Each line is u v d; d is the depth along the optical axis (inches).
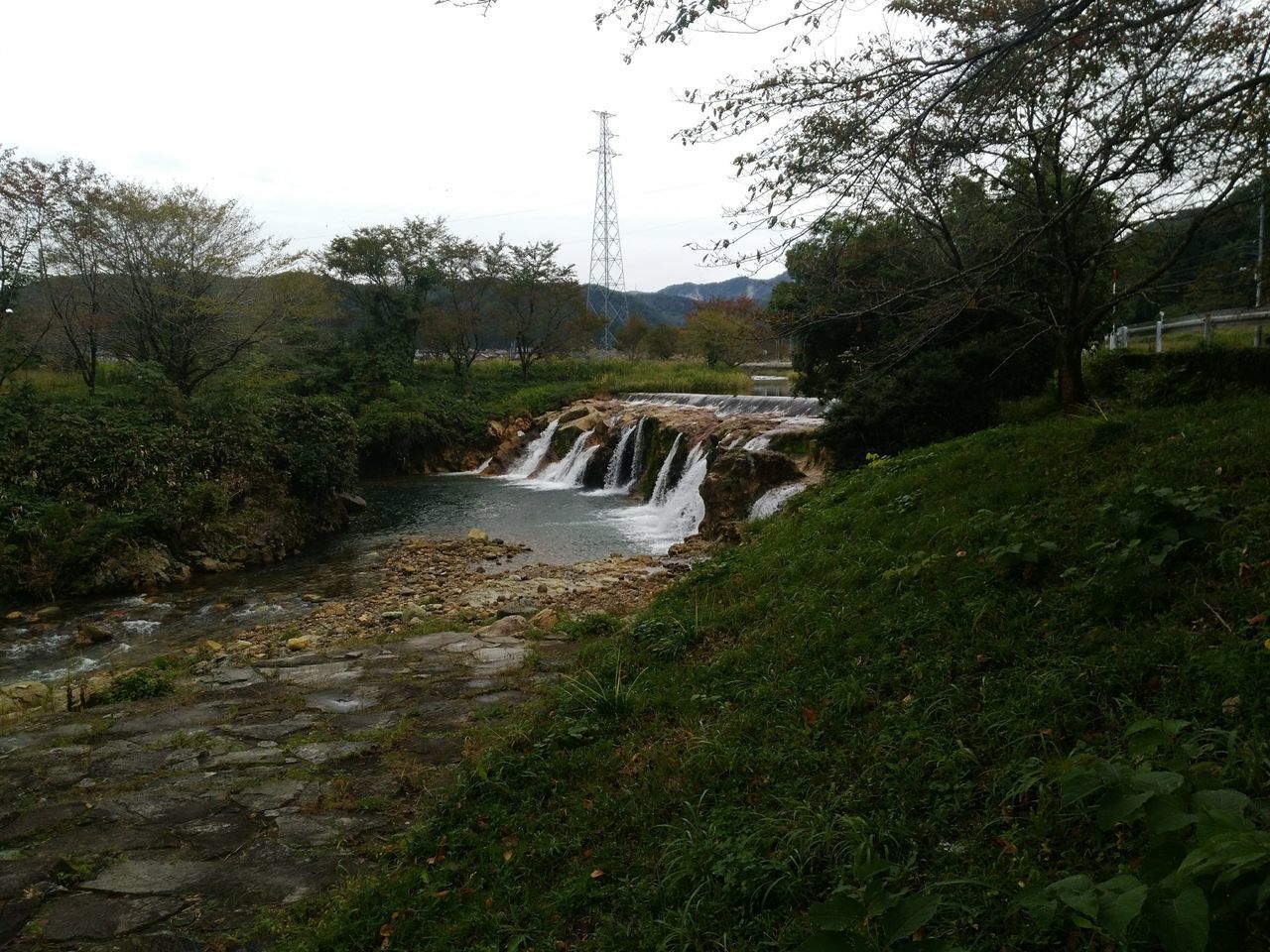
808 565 301.9
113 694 302.4
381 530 829.2
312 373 1368.1
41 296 927.7
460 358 1694.1
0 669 426.6
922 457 401.7
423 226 1598.2
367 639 391.5
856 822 136.7
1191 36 246.2
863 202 250.7
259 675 318.3
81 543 590.9
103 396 800.9
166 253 944.3
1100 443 298.8
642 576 544.1
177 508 659.4
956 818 135.9
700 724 197.0
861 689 186.9
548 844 161.6
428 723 255.4
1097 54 249.8
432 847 170.9
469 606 491.2
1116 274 446.0
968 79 205.6
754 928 123.3
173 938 149.8
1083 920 87.4
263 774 221.3
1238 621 161.0
